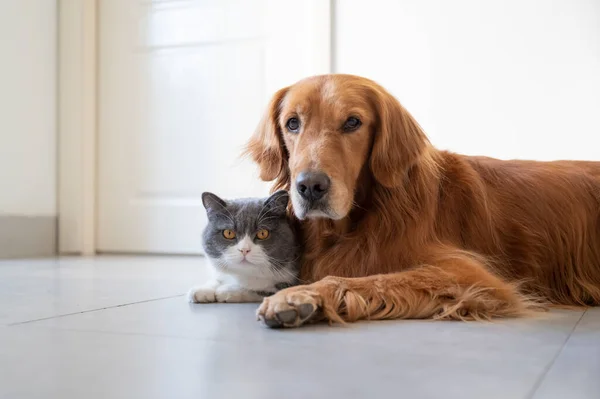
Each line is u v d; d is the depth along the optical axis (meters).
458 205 2.22
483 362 1.24
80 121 4.60
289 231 2.19
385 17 3.93
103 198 4.63
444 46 3.82
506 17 3.68
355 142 2.03
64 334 1.54
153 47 4.49
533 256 2.26
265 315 1.60
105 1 4.59
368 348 1.37
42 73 4.54
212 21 4.34
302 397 1.01
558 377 1.12
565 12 3.56
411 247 2.05
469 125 3.79
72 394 1.04
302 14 4.11
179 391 1.05
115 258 4.20
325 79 2.10
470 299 1.80
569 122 3.59
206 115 4.38
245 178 4.29
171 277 2.94
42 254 4.48
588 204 2.38
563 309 2.15
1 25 4.20
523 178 2.36
